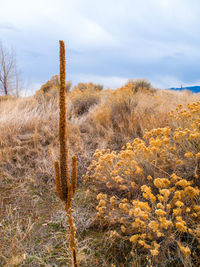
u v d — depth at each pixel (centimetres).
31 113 598
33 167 373
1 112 615
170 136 320
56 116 572
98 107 654
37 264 180
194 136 220
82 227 225
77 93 924
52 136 472
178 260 163
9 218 248
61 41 104
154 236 181
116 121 538
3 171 348
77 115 727
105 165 280
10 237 212
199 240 156
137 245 187
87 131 531
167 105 553
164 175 237
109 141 460
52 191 307
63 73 107
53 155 368
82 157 394
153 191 234
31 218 249
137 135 450
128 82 1161
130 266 171
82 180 332
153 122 441
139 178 247
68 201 120
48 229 227
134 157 259
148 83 1183
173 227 179
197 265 154
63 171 119
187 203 197
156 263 163
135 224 169
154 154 251
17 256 183
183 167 239
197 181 219
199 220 174
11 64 1742
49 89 946
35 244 205
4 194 301
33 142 449
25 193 303
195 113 325
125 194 254
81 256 181
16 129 485
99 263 179
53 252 194
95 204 264
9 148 396
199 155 199
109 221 216
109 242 198
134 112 520
